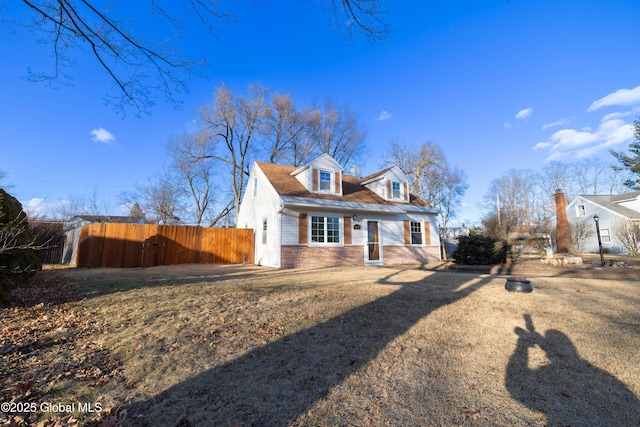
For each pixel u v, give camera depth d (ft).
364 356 11.48
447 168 122.93
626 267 33.47
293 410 8.03
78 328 14.78
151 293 22.58
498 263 41.68
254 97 92.17
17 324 15.28
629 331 13.41
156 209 103.96
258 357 11.40
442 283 25.95
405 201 59.98
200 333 13.83
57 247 63.67
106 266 45.68
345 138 106.22
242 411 7.98
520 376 9.82
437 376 9.93
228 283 27.48
